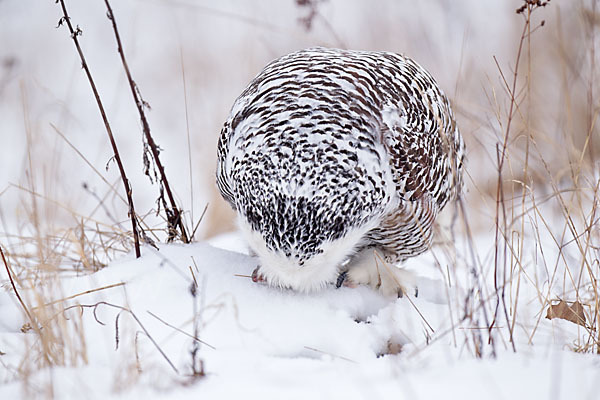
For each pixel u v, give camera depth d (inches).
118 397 222.7
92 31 761.0
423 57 623.5
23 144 587.5
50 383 221.9
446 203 332.2
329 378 232.2
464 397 216.7
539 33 585.6
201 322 274.7
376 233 313.0
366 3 711.1
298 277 274.2
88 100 666.2
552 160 464.1
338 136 270.2
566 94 445.7
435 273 366.6
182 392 225.0
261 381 230.7
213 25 737.6
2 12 770.8
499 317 290.0
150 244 332.5
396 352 272.7
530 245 372.2
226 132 300.0
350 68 299.7
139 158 597.3
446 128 327.9
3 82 639.1
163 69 703.7
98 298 293.7
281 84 289.7
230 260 316.8
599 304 292.7
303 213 259.1
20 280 307.4
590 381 228.2
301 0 486.6
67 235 345.7
